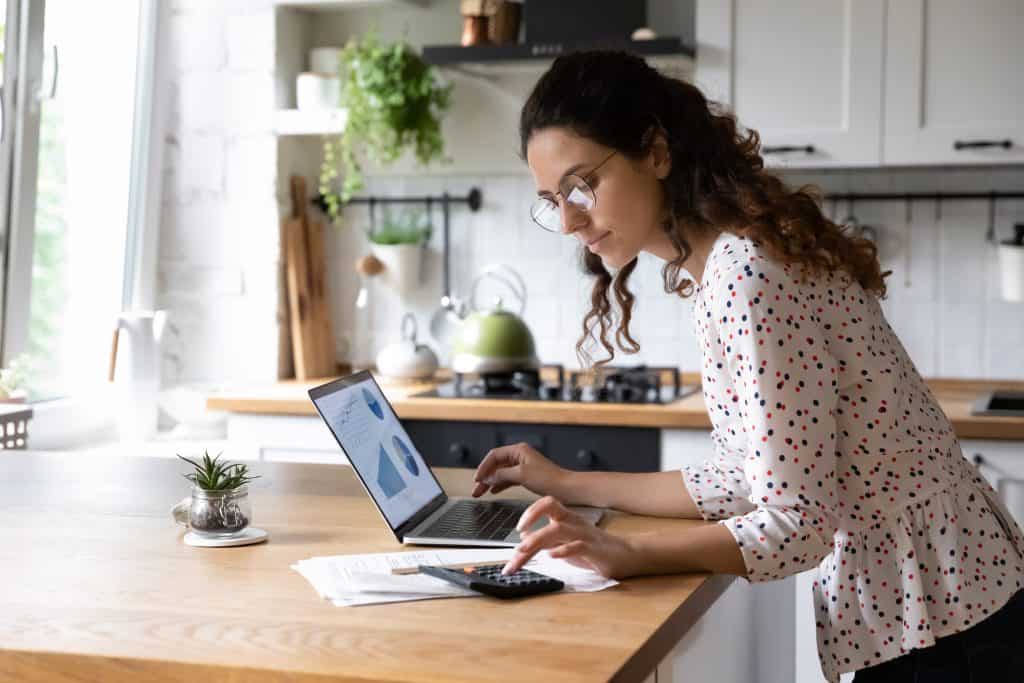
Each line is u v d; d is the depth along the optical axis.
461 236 4.14
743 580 1.85
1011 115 3.34
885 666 1.58
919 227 3.76
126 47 3.86
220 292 4.06
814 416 1.44
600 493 1.91
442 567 1.53
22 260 3.42
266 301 4.03
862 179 3.79
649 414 3.20
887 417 1.52
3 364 3.43
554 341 4.06
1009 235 3.69
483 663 1.19
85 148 3.72
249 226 4.03
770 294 1.44
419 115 3.93
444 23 4.12
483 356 3.54
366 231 4.21
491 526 1.79
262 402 3.47
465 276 4.14
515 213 4.09
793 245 1.48
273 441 3.50
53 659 1.24
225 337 4.07
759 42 3.51
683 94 1.60
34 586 1.49
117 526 1.83
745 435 1.61
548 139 1.57
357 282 4.23
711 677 1.66
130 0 3.84
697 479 1.85
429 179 4.16
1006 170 3.69
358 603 1.40
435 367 3.87
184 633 1.30
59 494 2.06
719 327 1.48
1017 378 3.71
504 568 1.51
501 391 3.56
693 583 1.49
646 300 3.97
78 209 3.72
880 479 1.53
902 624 1.53
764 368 1.43
